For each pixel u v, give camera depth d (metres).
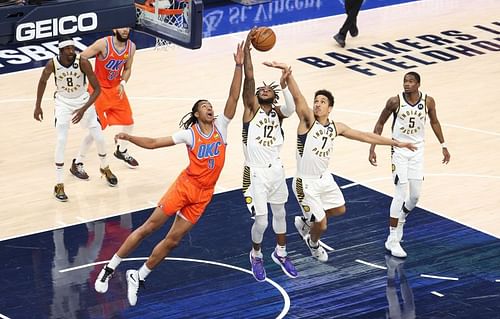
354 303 15.71
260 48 14.60
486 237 17.73
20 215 18.56
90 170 20.48
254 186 14.81
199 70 25.53
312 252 15.90
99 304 15.62
